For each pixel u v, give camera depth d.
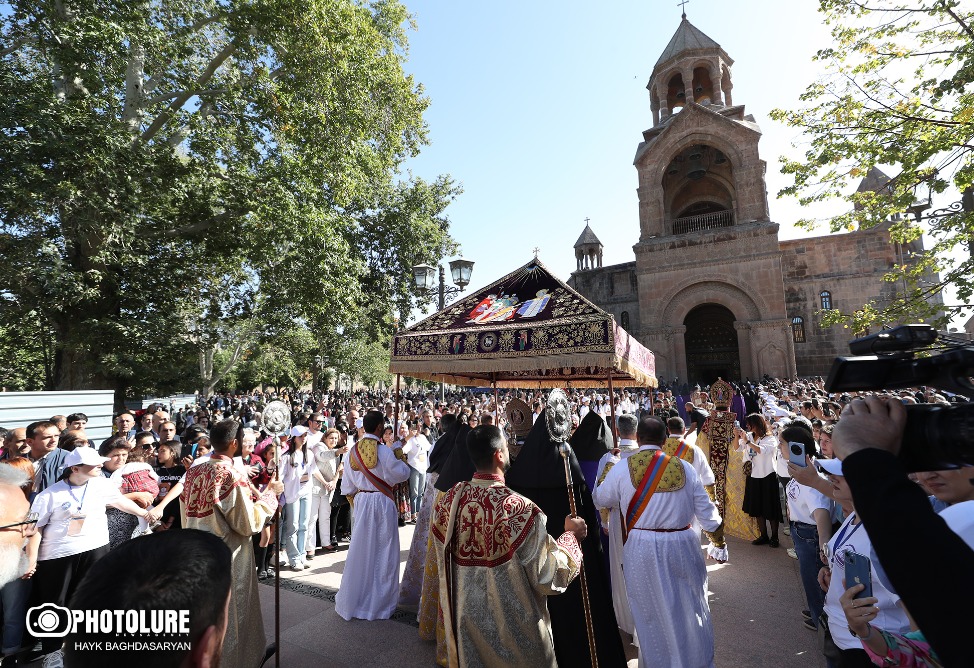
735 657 3.94
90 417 9.70
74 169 11.54
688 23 32.69
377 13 18.72
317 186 15.21
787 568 6.00
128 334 13.50
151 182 13.48
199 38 15.28
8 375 23.53
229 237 14.99
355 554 4.90
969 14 6.04
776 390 21.16
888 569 0.97
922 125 6.58
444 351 5.32
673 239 28.78
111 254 12.55
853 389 1.29
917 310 7.04
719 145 28.70
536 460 3.86
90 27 11.58
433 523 3.03
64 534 4.38
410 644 4.29
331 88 15.19
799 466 2.66
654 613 3.41
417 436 9.22
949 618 0.85
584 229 41.41
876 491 1.03
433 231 20.28
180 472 5.84
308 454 6.90
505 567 2.69
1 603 4.32
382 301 19.53
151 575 1.04
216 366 37.59
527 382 8.39
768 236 26.97
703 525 3.59
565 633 3.51
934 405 1.11
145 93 15.84
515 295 5.55
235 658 3.42
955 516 1.44
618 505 3.85
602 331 4.44
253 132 15.18
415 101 18.69
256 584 3.75
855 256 30.78
